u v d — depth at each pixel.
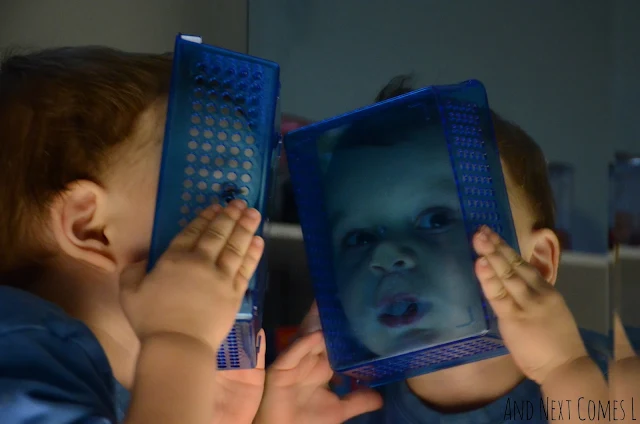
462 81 0.85
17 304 0.58
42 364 0.54
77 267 0.65
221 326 0.57
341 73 0.88
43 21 0.85
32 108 0.67
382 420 0.80
